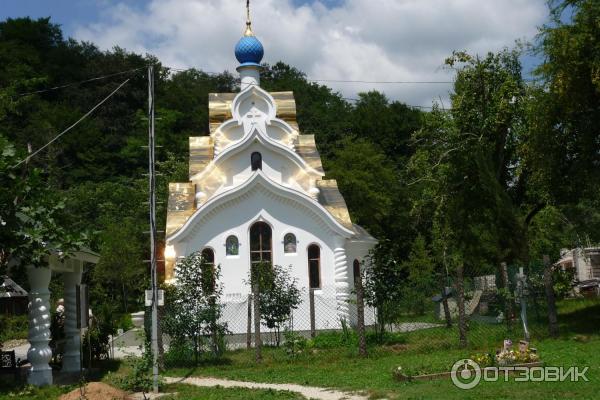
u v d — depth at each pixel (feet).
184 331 82.38
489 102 115.44
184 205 123.44
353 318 120.67
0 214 62.64
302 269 117.08
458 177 115.85
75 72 283.59
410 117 265.75
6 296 127.75
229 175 123.95
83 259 80.84
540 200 111.14
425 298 116.88
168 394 63.77
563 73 83.71
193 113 283.59
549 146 89.51
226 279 115.24
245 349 92.48
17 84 140.36
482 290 120.57
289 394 59.26
